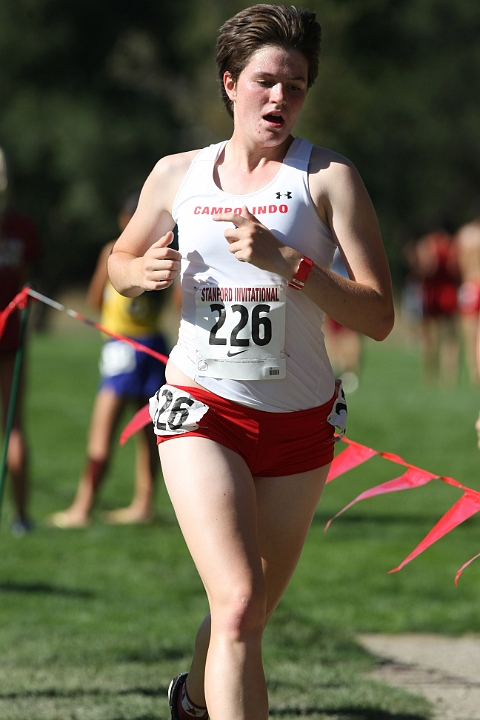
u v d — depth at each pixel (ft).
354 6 355.97
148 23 419.13
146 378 78.38
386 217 486.38
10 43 399.03
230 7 394.32
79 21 406.00
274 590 34.40
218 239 32.27
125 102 416.67
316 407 33.27
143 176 412.36
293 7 32.55
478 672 49.44
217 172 33.24
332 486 94.43
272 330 32.14
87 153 398.21
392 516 83.46
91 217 409.28
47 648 51.24
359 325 31.96
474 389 169.78
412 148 483.92
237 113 32.81
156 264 32.58
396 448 111.65
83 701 43.16
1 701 43.06
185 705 35.81
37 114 400.67
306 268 30.76
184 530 31.22
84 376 178.29
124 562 68.80
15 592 61.52
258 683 29.22
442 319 185.37
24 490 76.02
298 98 32.30
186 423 32.14
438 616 58.08
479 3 477.77
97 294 78.89
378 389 169.07
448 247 184.96
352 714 42.68
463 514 36.11
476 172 514.68
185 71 433.48
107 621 56.34
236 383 32.37
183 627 55.52
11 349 72.02
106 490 92.68
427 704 43.98
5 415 74.38
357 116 376.27
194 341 32.94
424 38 463.83
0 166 67.82
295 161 32.45
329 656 50.75
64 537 75.15
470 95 481.87
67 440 116.88
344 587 63.62
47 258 424.05
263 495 33.35
